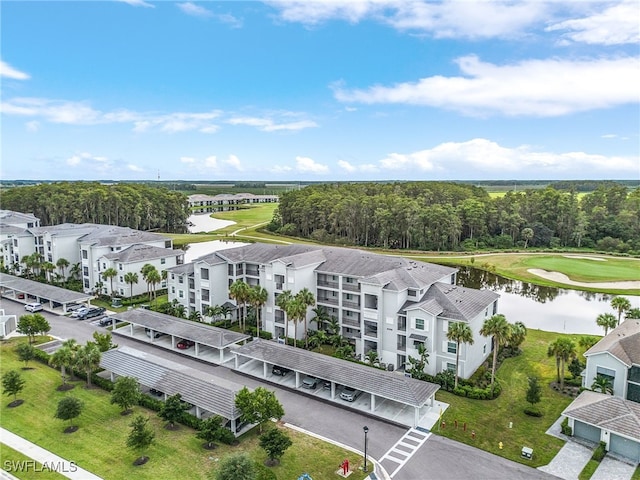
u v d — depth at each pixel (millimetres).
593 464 37469
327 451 39312
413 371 52219
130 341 65125
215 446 40000
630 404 40375
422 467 37125
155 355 60344
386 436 41750
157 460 37906
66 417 42000
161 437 41375
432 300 54469
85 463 37469
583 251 142875
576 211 155375
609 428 38438
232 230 187375
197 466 37094
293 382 52219
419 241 149875
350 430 42750
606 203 171750
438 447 39938
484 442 40719
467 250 147125
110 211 166250
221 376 54156
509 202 167375
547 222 159500
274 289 65750
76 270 99125
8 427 43062
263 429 42656
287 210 183875
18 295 88062
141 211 175250
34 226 124688
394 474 36250
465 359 51438
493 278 111312
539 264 120938
